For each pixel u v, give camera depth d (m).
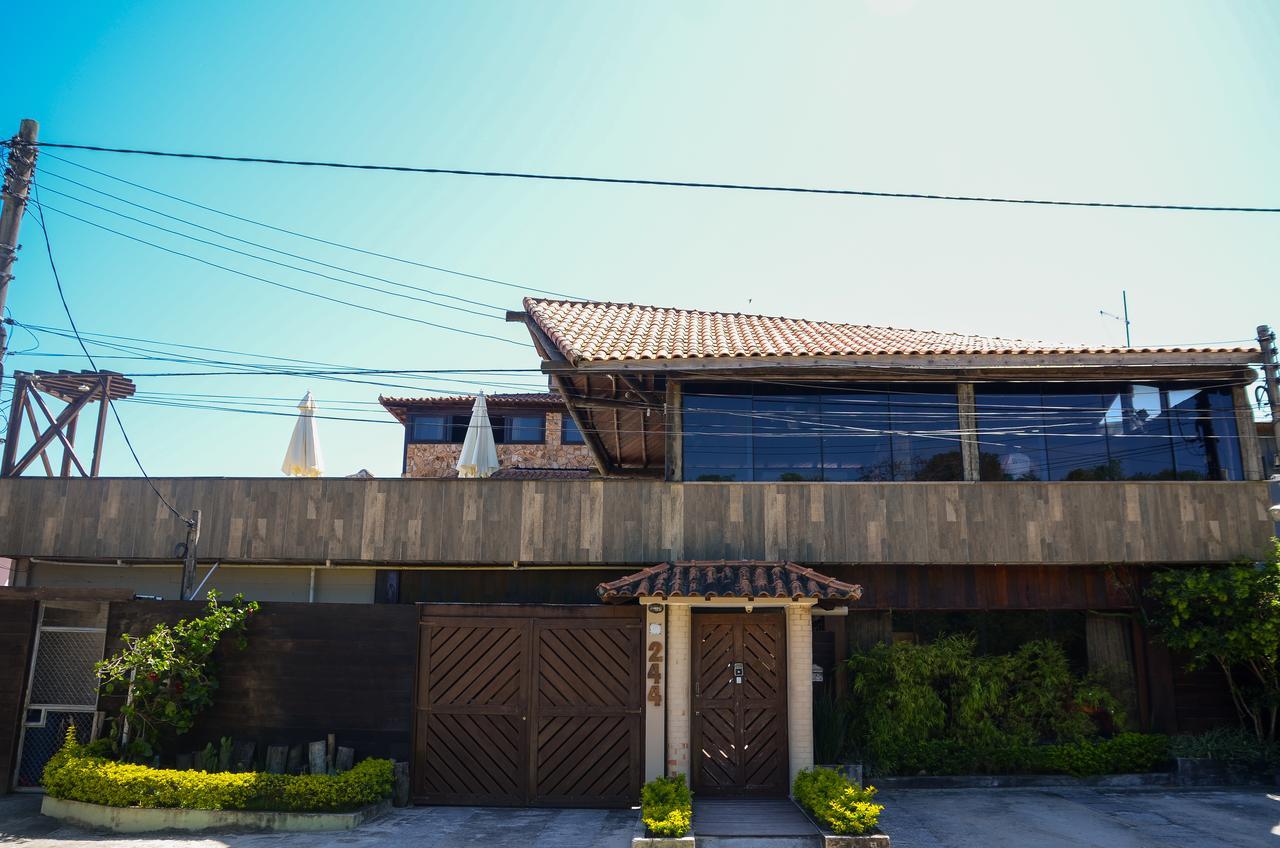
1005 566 14.24
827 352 14.05
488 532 14.21
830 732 12.90
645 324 16.70
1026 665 14.08
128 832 10.43
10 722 12.46
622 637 11.90
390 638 12.05
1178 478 14.52
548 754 11.70
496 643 11.99
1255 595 13.12
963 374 14.48
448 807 11.59
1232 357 13.88
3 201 12.25
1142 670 14.30
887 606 14.03
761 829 10.02
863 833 9.45
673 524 13.97
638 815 11.11
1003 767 13.32
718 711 11.80
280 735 11.91
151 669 11.38
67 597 12.43
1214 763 13.23
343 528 14.40
